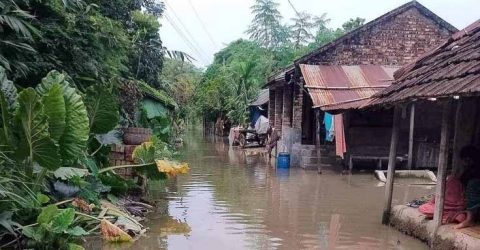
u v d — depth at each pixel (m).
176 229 8.12
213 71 48.88
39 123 5.93
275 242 7.47
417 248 7.21
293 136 18.61
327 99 16.11
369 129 17.38
